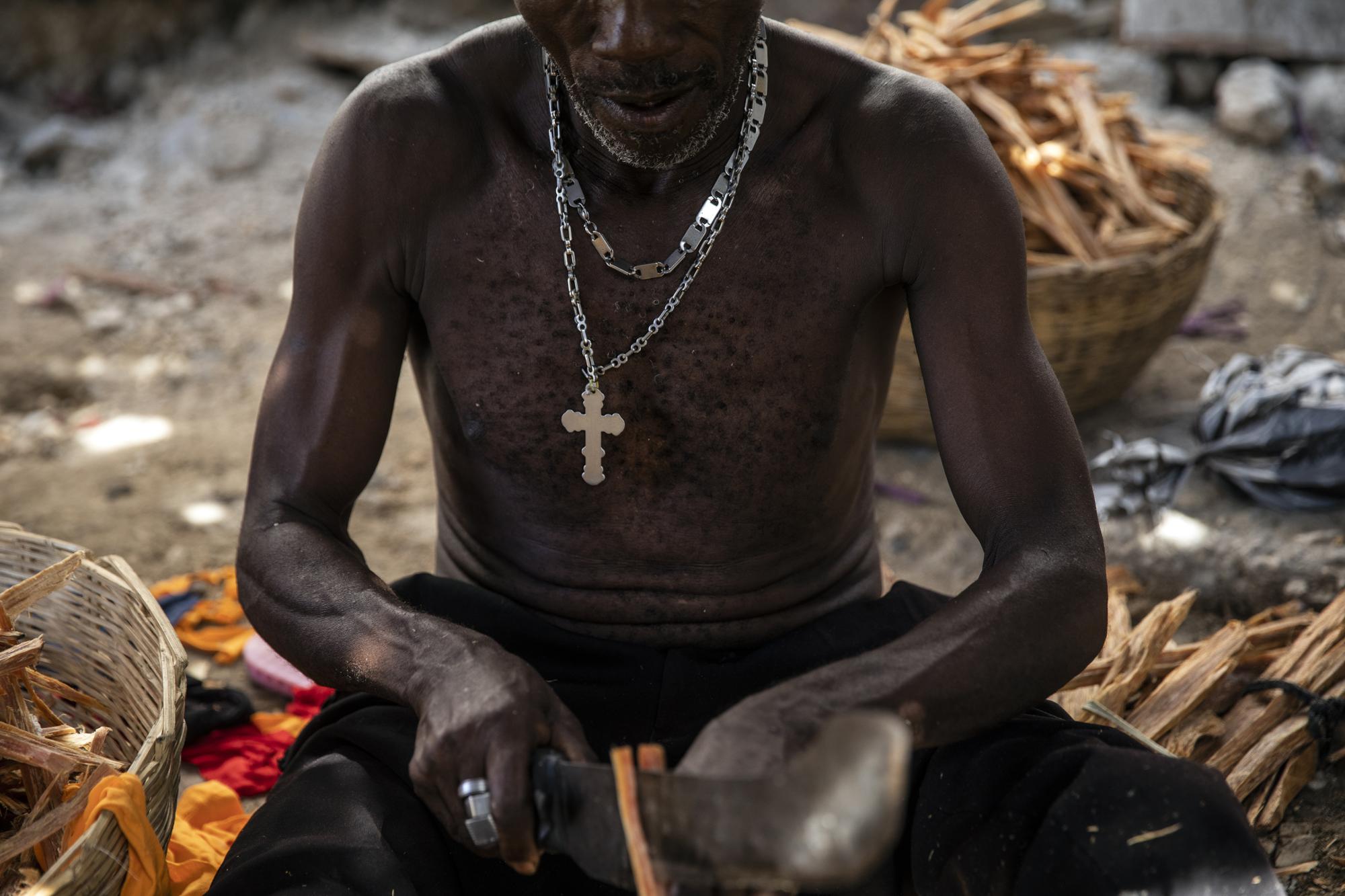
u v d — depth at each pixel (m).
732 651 1.66
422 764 1.32
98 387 3.87
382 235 1.55
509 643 1.62
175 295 4.41
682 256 1.51
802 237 1.51
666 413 1.54
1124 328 3.10
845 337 1.54
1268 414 2.90
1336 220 4.65
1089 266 2.97
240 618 2.67
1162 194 3.46
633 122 1.36
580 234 1.52
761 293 1.52
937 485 3.15
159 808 1.50
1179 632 2.63
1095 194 3.33
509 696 1.31
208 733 2.27
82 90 5.75
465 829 1.30
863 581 1.78
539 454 1.58
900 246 1.52
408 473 3.36
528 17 1.35
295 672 2.43
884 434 3.27
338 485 1.61
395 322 1.61
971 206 1.50
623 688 1.57
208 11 5.90
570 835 1.25
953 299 1.51
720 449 1.55
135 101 5.74
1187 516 2.85
